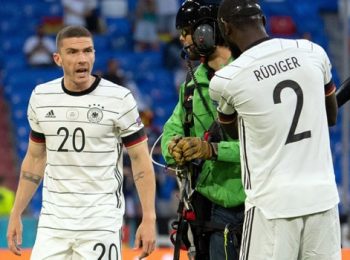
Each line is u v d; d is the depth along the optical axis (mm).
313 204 11547
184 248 14344
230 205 13539
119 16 46406
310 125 11703
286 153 11664
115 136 13484
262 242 11773
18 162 39125
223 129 12750
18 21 45969
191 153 12961
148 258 19453
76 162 13281
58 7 46344
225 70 11961
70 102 13359
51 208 13414
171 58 42719
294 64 11859
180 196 13797
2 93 42469
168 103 41719
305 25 46531
